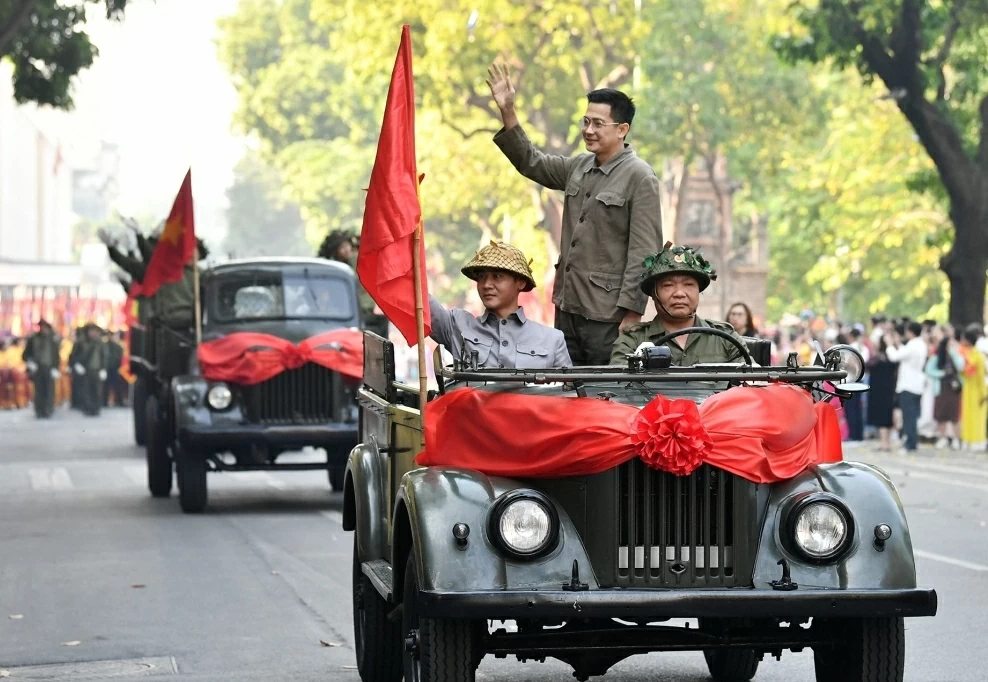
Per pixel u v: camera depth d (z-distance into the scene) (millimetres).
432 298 23328
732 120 128250
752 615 18156
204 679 24938
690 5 125750
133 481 63156
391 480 23625
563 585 18141
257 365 49375
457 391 19625
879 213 137875
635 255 24219
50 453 79188
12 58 86125
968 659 25703
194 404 49719
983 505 50500
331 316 52406
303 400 50094
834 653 20125
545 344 23281
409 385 23203
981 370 76438
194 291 52438
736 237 180500
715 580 18703
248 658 26672
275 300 52500
